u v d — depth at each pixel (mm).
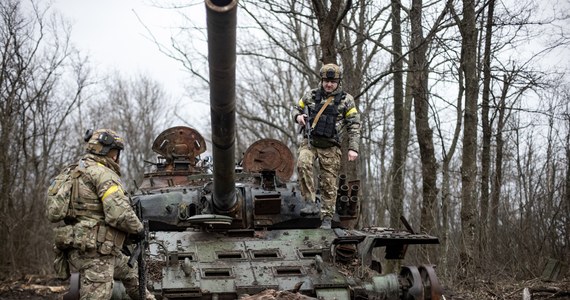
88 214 7996
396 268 16328
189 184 11789
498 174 18547
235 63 7641
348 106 10742
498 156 18609
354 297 9125
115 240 8016
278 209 10422
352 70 17031
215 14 6863
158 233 10047
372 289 9117
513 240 16438
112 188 7957
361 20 20156
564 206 16797
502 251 16281
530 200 16781
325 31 15250
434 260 16578
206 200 10234
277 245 9930
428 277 9070
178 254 9492
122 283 8711
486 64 16969
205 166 12836
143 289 8125
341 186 10984
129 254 8430
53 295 15266
